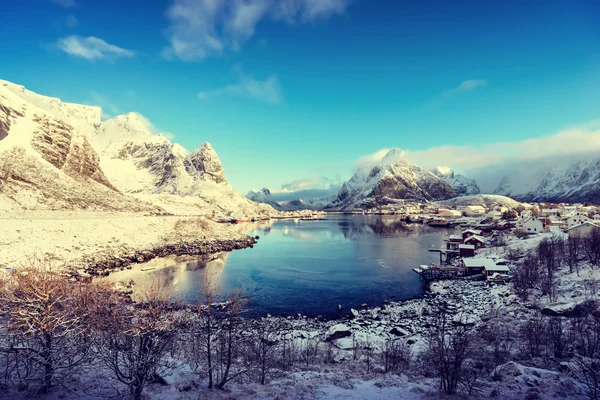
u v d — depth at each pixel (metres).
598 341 31.64
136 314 20.06
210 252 112.69
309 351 35.41
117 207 147.75
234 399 21.28
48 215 106.56
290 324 47.72
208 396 21.06
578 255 69.19
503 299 54.06
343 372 28.92
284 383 25.14
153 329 19.31
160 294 22.14
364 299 60.59
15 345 21.14
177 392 21.41
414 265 89.88
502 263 77.06
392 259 99.06
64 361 20.83
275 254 109.75
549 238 92.69
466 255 97.00
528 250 87.38
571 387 23.30
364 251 115.56
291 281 72.94
